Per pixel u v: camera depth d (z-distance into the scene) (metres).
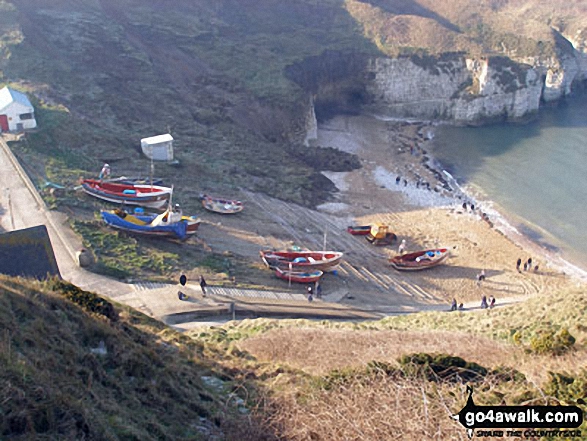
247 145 69.25
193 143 64.38
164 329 25.05
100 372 15.63
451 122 98.00
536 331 27.55
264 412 15.12
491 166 76.06
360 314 37.53
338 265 46.44
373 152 80.31
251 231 48.75
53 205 40.44
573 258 53.12
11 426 11.56
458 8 117.25
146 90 73.12
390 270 47.97
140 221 40.41
